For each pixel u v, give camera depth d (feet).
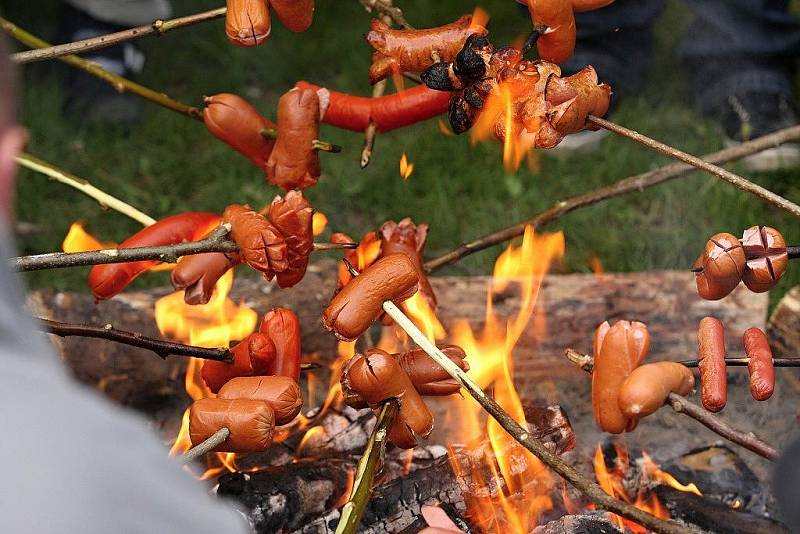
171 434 7.24
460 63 5.94
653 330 7.54
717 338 5.90
